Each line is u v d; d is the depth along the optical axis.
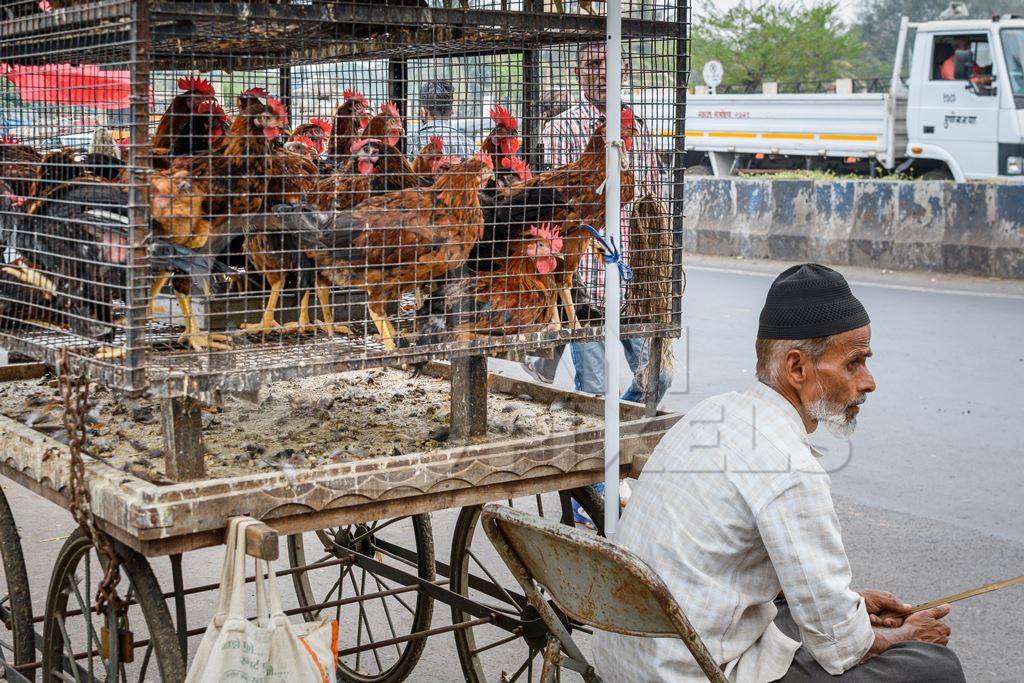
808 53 31.80
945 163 17.25
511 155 3.55
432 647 4.16
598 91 3.61
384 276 2.97
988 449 6.10
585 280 3.73
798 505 2.36
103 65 2.66
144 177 2.40
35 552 4.90
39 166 3.16
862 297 10.79
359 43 3.57
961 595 2.65
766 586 2.46
